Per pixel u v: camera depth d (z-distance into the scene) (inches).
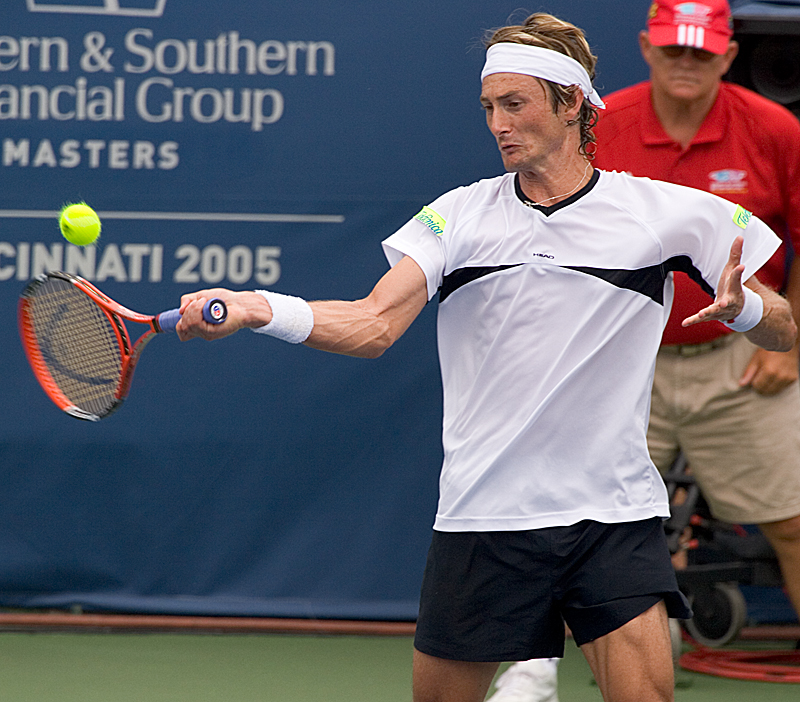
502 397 279.4
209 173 623.5
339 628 623.8
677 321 510.0
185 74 621.0
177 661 565.0
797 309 523.2
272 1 621.6
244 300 255.6
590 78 286.0
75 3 616.7
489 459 278.8
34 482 621.0
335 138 626.2
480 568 280.7
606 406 278.8
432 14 624.7
